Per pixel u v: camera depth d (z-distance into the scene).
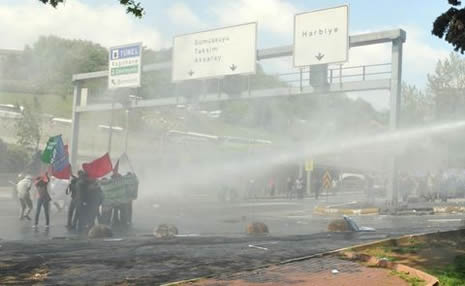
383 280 7.75
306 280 7.74
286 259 9.55
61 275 8.03
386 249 10.56
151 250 10.60
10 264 8.89
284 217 22.12
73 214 16.48
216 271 8.41
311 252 10.32
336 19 23.97
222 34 27.53
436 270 8.36
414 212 22.81
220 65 27.53
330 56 24.05
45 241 12.21
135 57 31.66
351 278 7.91
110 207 16.11
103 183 16.05
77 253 10.16
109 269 8.52
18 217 18.38
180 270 8.48
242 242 11.98
